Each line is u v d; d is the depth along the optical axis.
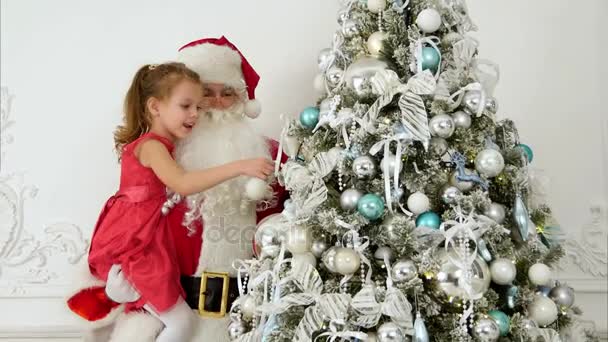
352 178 1.25
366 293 1.10
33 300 1.85
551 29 1.96
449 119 1.19
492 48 1.96
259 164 1.39
